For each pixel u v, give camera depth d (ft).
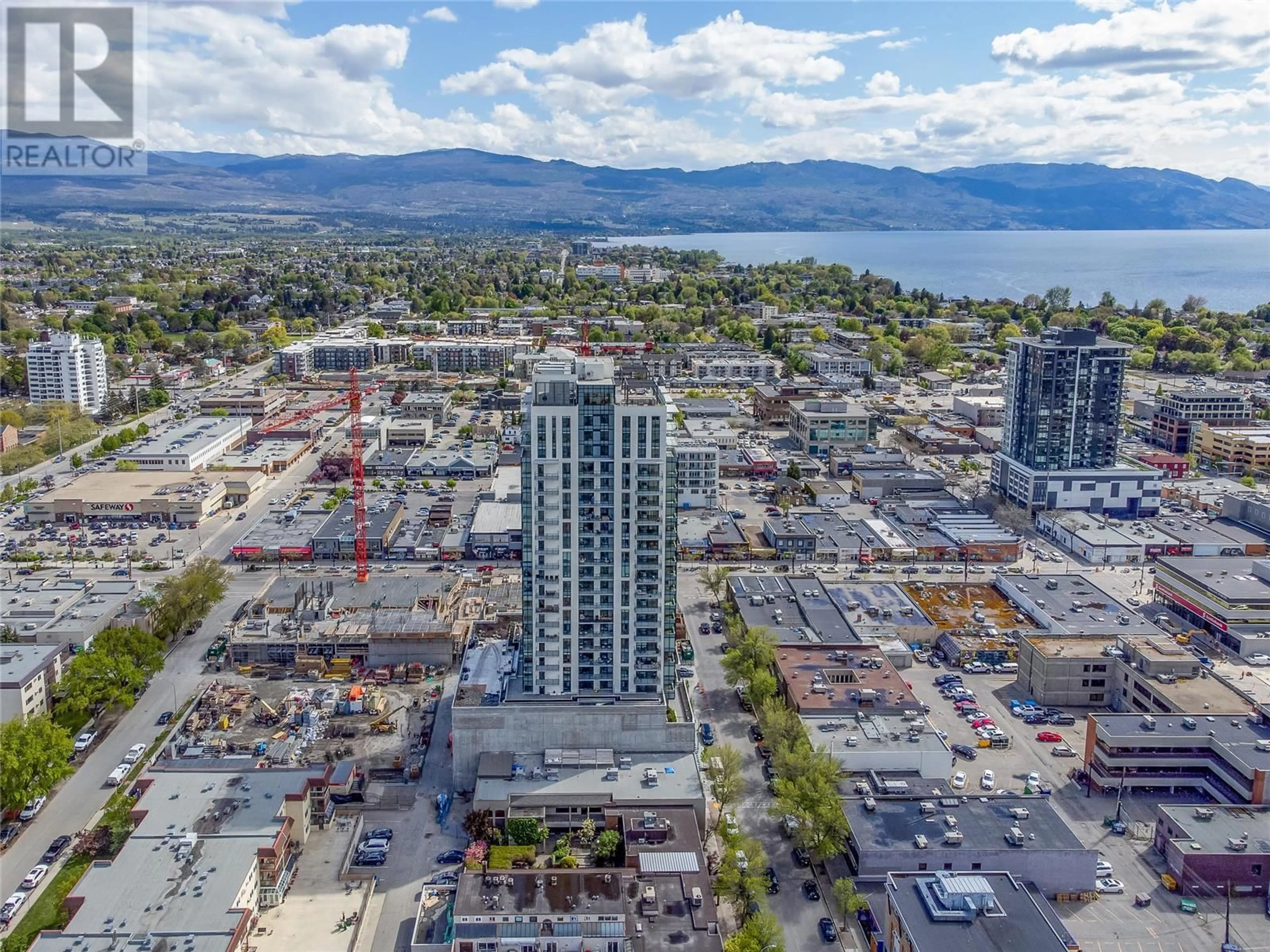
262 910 562.25
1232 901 575.79
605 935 503.61
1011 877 536.42
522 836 613.11
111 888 533.55
